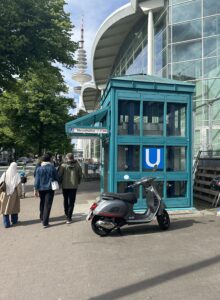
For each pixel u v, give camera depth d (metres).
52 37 13.62
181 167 9.24
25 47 13.30
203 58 18.97
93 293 3.98
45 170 7.71
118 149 8.84
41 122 23.83
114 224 6.66
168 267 4.80
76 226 7.72
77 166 8.08
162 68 21.50
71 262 5.15
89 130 8.88
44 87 22.67
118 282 4.29
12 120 23.50
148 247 5.86
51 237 6.74
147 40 24.33
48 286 4.23
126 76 9.48
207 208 9.80
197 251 5.54
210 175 11.15
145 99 8.95
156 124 9.11
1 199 7.77
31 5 13.14
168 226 7.18
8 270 4.86
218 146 17.02
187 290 3.99
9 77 13.92
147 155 8.95
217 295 3.84
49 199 7.75
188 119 9.29
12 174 7.91
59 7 14.94
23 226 7.85
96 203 6.80
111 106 8.76
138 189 8.81
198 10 19.47
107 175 9.45
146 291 3.98
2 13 12.55
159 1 21.80
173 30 20.23
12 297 3.92
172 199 9.05
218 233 6.76
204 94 18.64
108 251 5.68
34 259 5.35
